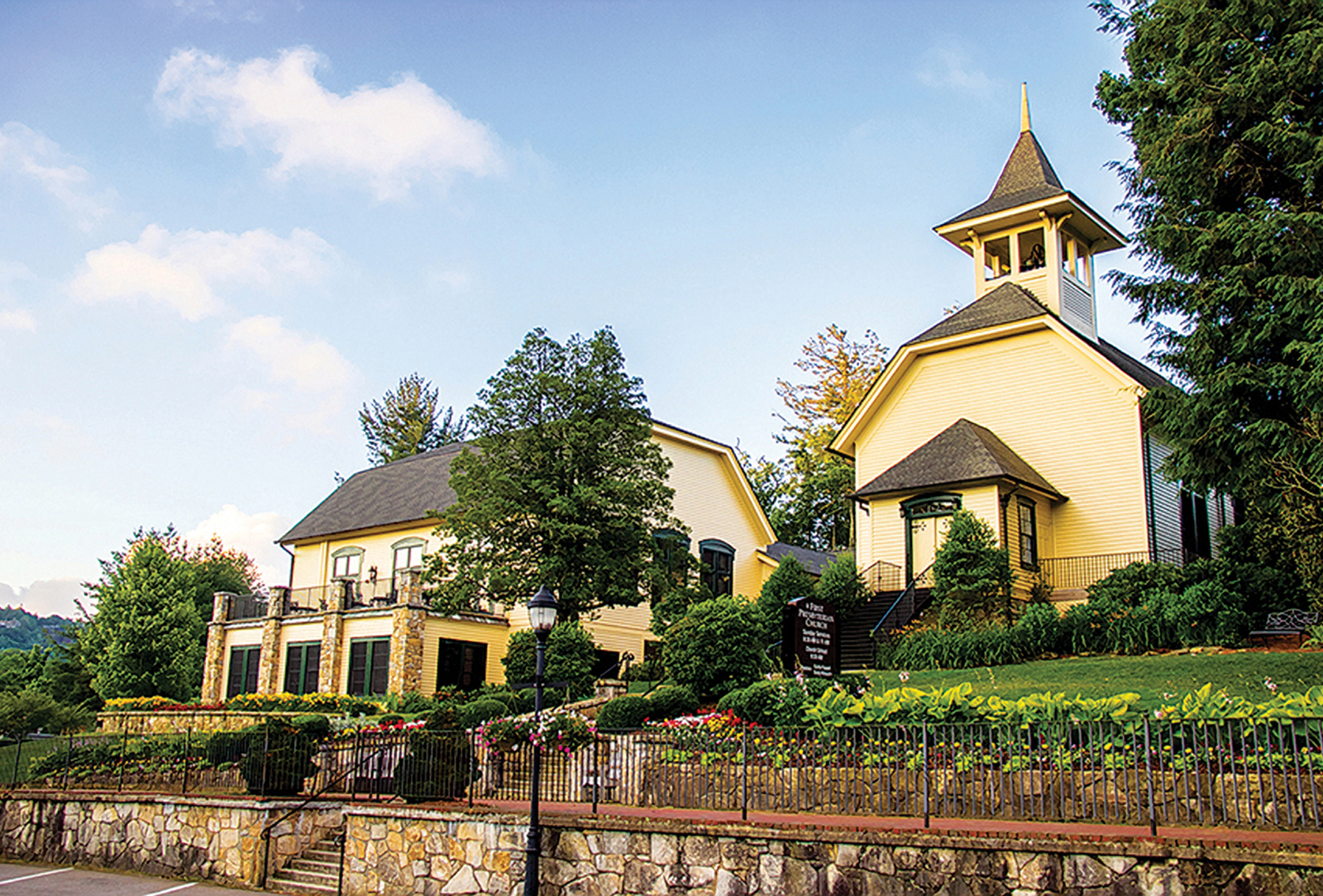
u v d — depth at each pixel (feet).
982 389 103.55
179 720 100.78
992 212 110.42
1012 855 32.53
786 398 197.36
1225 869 29.40
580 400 90.27
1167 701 41.88
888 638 85.51
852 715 45.75
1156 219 65.36
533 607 47.67
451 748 49.29
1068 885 31.50
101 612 132.87
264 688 114.11
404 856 46.32
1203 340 60.80
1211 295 60.39
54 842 64.64
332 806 56.44
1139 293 63.98
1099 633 73.87
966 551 83.20
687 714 60.13
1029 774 37.17
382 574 123.95
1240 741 38.14
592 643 87.25
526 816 42.65
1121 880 30.78
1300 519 63.57
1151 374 112.88
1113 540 92.73
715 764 46.19
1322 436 56.95
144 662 130.00
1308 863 28.12
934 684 67.87
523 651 87.40
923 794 40.70
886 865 34.45
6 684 155.53
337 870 50.37
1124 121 67.00
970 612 81.97
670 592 93.09
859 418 111.04
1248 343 59.52
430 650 101.50
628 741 48.29
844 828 35.70
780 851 36.45
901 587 96.07
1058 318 98.43
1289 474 61.21
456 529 89.92
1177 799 35.58
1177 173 62.49
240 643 121.60
